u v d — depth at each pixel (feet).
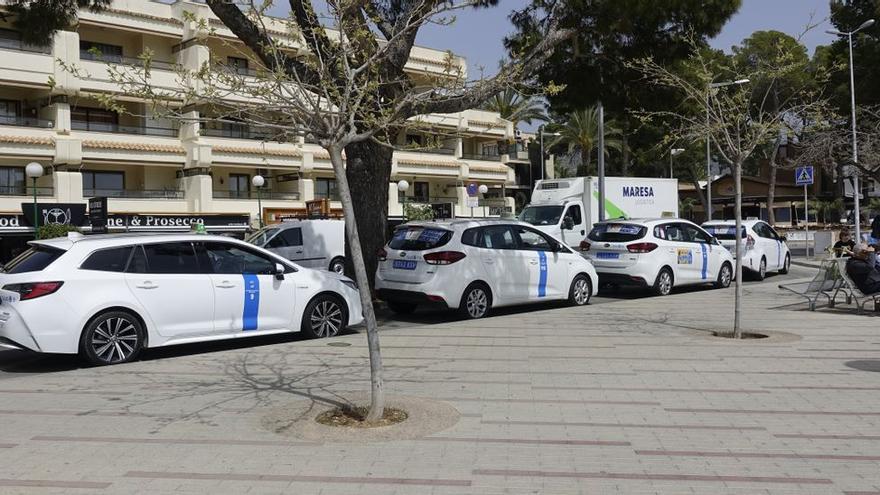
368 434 18.81
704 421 19.95
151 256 30.37
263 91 19.33
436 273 39.37
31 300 27.50
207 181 115.44
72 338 27.96
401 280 40.57
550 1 50.29
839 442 18.08
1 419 20.67
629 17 46.83
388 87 38.58
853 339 32.35
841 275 41.06
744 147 33.50
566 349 30.68
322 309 34.83
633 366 27.12
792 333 34.06
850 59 85.66
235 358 29.40
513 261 42.27
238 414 21.03
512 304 42.37
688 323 37.60
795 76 81.82
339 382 25.05
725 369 26.43
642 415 20.58
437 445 17.97
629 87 53.31
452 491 15.01
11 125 98.94
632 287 57.06
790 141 71.56
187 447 18.03
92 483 15.62
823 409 21.07
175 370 27.27
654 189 77.71
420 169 144.15
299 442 18.31
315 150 128.98
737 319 33.14
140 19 108.17
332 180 135.64
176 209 115.75
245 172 124.88
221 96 21.16
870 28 102.01
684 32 48.52
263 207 122.42
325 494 14.92
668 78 38.96
